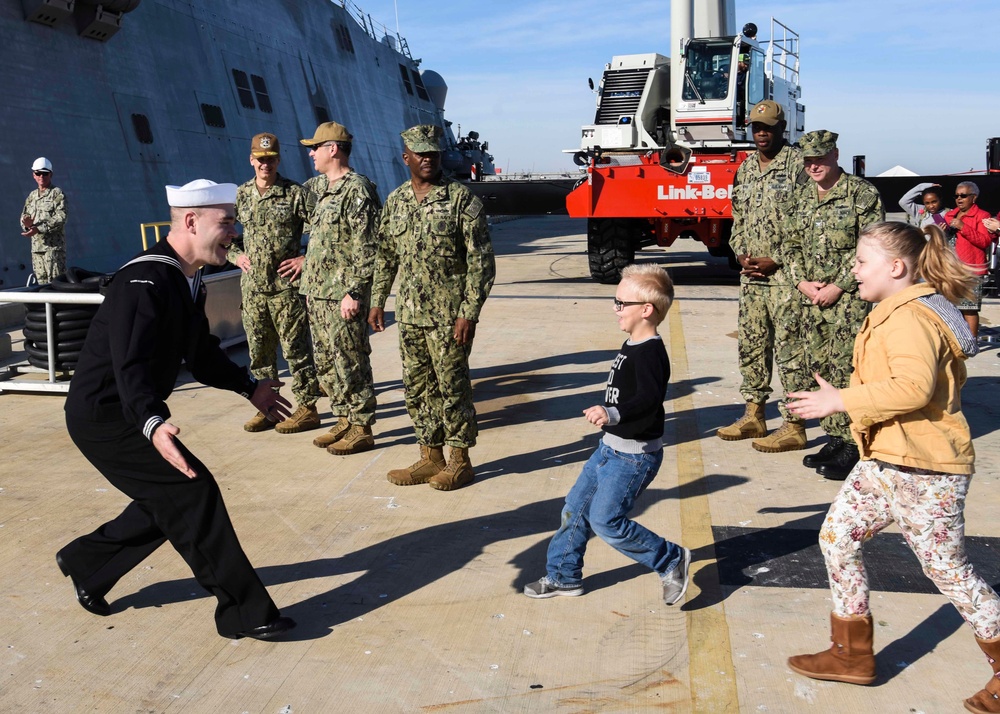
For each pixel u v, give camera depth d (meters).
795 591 3.31
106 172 12.32
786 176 4.88
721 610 3.17
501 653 2.89
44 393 6.64
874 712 2.54
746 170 5.12
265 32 18.12
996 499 4.23
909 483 2.44
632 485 2.99
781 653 2.87
